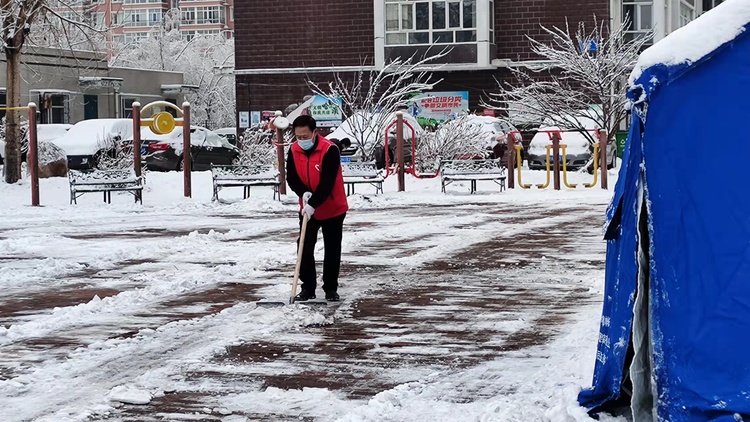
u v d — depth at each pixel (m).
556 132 26.44
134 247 13.32
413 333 7.79
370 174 23.69
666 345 4.99
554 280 10.43
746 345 4.84
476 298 9.36
